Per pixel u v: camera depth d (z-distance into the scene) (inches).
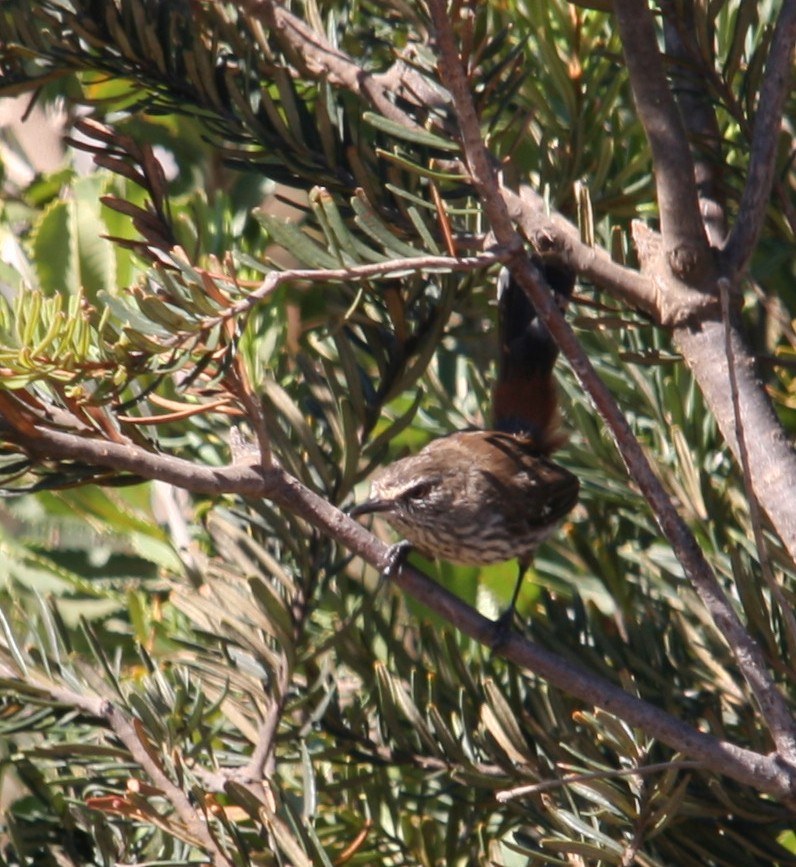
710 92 225.0
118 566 286.8
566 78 246.5
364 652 242.7
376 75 227.0
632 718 183.6
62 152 334.3
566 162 248.1
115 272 274.1
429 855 219.8
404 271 165.0
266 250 308.8
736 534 237.1
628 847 190.7
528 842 235.9
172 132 311.9
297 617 230.1
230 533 237.1
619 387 273.4
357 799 237.6
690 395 258.2
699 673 232.2
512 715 213.8
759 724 222.4
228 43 237.0
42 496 283.9
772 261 248.1
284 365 278.5
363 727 233.8
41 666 218.1
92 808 200.5
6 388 156.0
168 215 203.8
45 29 229.9
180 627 276.7
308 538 231.8
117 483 180.4
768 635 197.2
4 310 167.9
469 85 200.7
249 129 223.5
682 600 236.8
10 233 293.9
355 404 225.5
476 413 311.4
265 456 182.9
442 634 244.5
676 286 200.4
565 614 238.2
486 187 162.1
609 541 264.2
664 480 246.8
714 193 224.1
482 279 235.6
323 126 215.0
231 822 196.2
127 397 207.8
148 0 229.0
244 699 237.9
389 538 322.0
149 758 197.2
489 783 209.8
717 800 208.4
